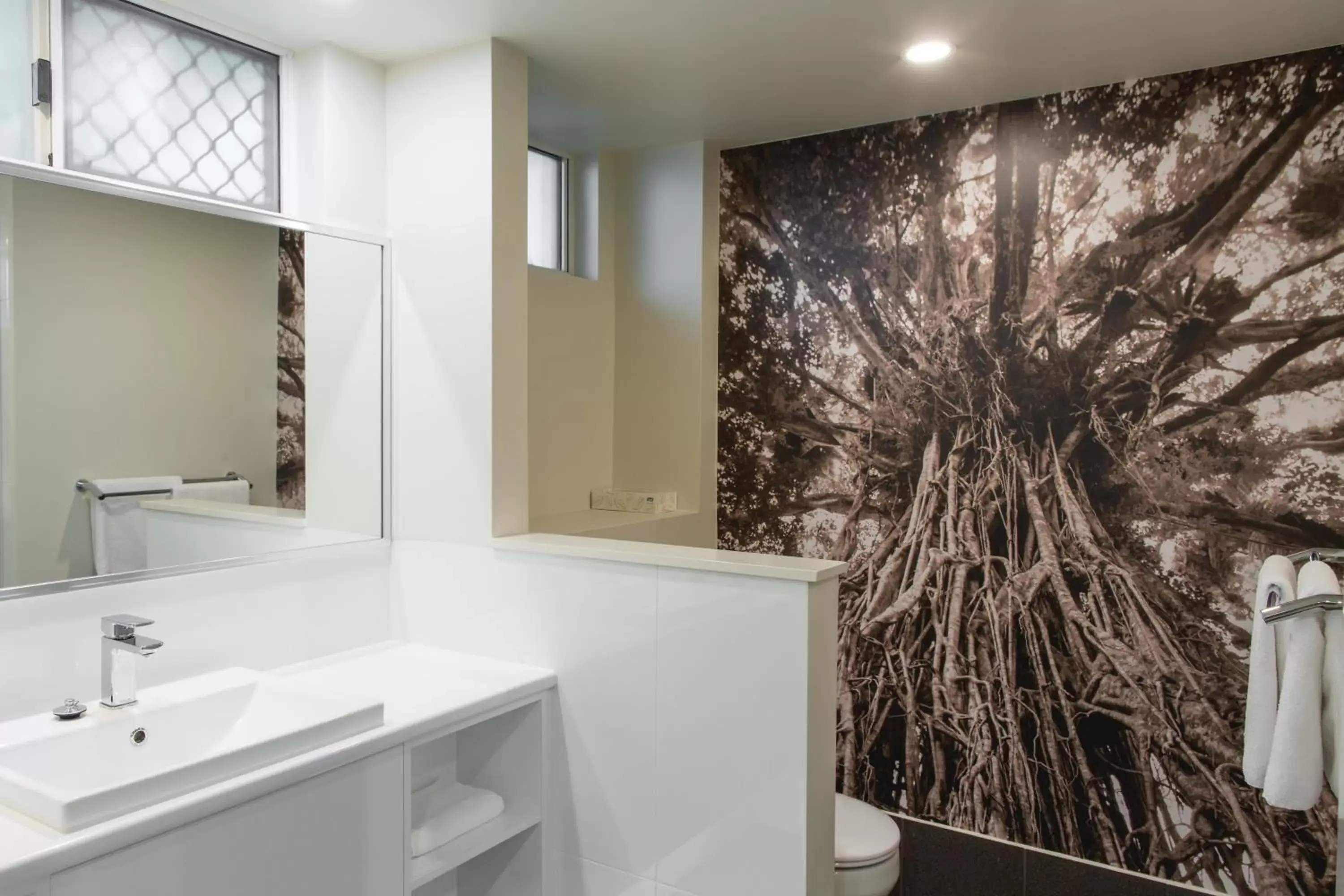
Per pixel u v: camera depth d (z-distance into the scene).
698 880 2.02
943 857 2.70
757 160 3.21
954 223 2.85
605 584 2.14
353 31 2.23
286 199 2.36
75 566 1.82
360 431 2.41
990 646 2.79
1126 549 2.60
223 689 1.92
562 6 2.09
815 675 1.88
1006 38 2.28
